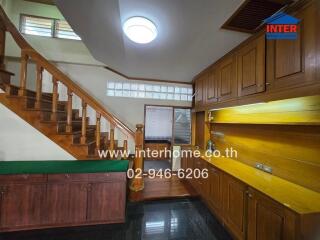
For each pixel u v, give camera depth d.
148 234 2.20
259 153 2.29
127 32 1.84
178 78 3.92
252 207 1.70
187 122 4.34
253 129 2.41
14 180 2.10
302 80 1.30
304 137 1.69
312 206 1.31
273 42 1.59
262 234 1.56
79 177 2.25
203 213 2.70
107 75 3.90
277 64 1.54
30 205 2.13
